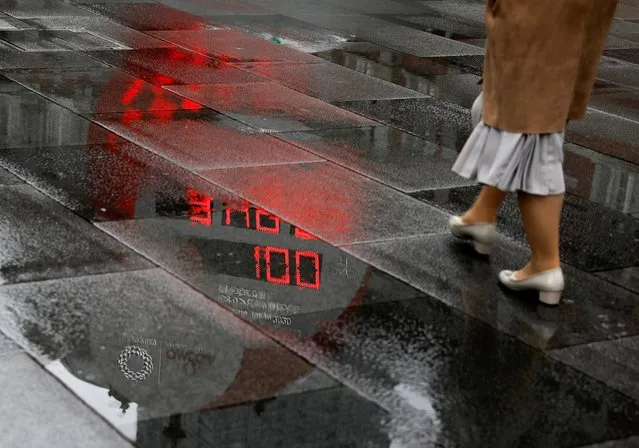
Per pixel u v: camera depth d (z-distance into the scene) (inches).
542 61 184.5
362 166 281.3
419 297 197.6
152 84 354.0
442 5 615.2
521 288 203.8
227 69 388.5
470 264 217.6
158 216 229.5
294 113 332.8
